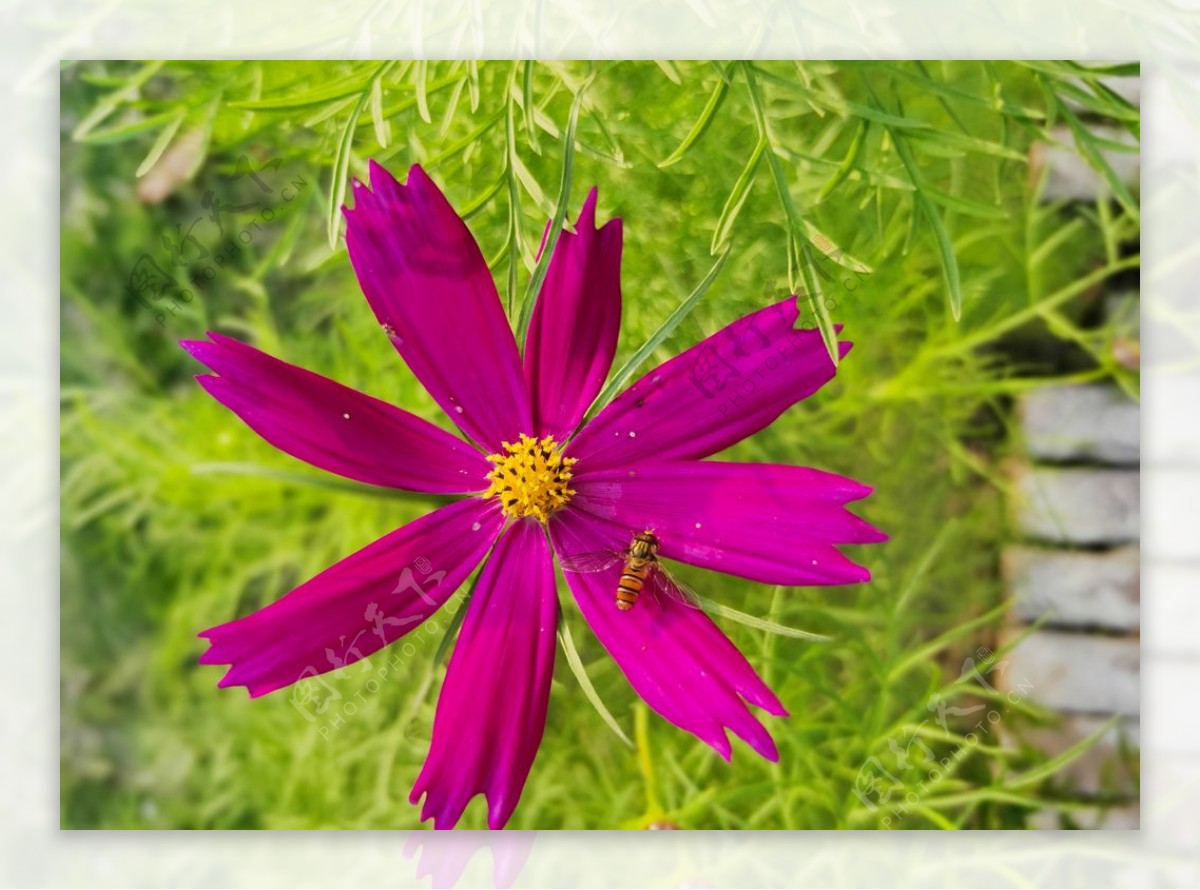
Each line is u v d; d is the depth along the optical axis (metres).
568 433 0.15
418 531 0.15
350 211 0.15
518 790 0.15
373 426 0.15
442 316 0.15
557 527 0.15
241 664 0.15
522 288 0.16
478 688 0.15
